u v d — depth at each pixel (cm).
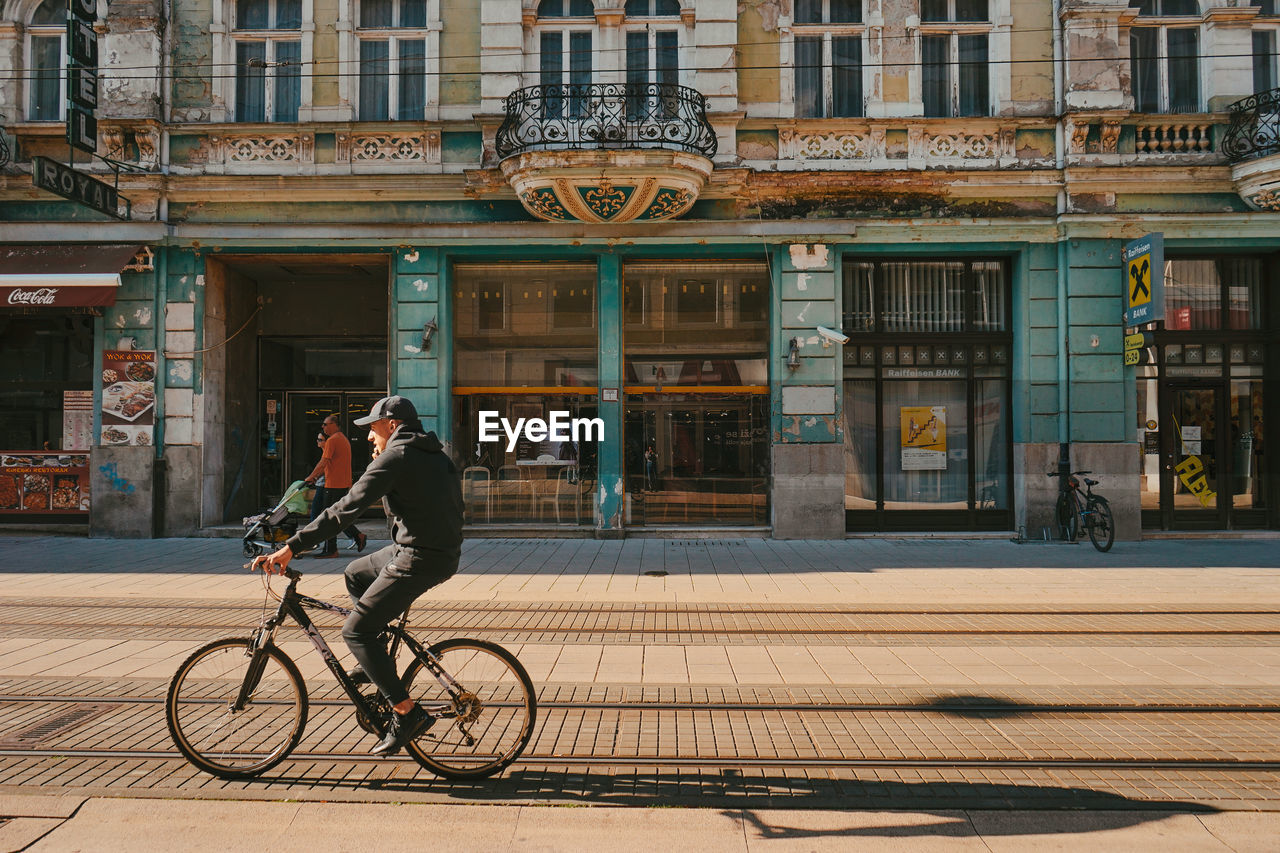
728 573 941
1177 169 1213
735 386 1280
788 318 1248
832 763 401
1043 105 1248
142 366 1238
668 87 1236
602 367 1266
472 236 1240
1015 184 1233
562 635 650
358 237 1240
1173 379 1289
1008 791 371
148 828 332
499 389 1288
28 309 1238
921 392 1297
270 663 386
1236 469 1289
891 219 1232
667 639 639
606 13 1248
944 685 524
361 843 322
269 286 1432
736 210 1248
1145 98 1277
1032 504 1233
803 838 327
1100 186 1225
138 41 1248
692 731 443
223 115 1262
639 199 1169
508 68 1245
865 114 1271
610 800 360
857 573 943
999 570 964
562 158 1135
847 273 1295
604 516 1255
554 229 1234
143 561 1010
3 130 1238
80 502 1278
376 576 386
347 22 1262
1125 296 1222
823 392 1241
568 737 432
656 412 1288
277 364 1431
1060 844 322
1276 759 408
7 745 416
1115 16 1232
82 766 392
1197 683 529
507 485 1287
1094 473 1215
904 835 329
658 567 984
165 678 529
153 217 1242
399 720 369
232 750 383
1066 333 1230
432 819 341
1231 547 1147
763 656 591
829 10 1280
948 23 1270
